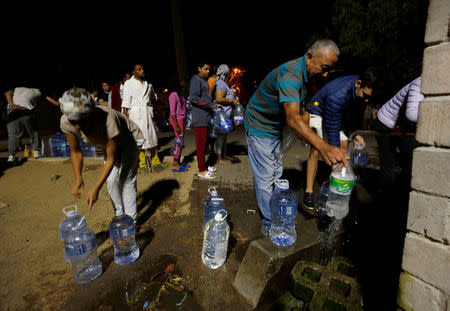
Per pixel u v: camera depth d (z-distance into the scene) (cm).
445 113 104
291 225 239
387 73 241
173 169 452
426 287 121
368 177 372
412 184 120
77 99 169
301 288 197
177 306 185
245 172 422
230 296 193
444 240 111
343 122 292
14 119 507
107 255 242
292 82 178
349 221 252
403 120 251
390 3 629
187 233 271
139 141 255
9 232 288
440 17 101
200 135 383
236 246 242
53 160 532
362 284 195
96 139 211
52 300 193
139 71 411
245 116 235
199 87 363
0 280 215
